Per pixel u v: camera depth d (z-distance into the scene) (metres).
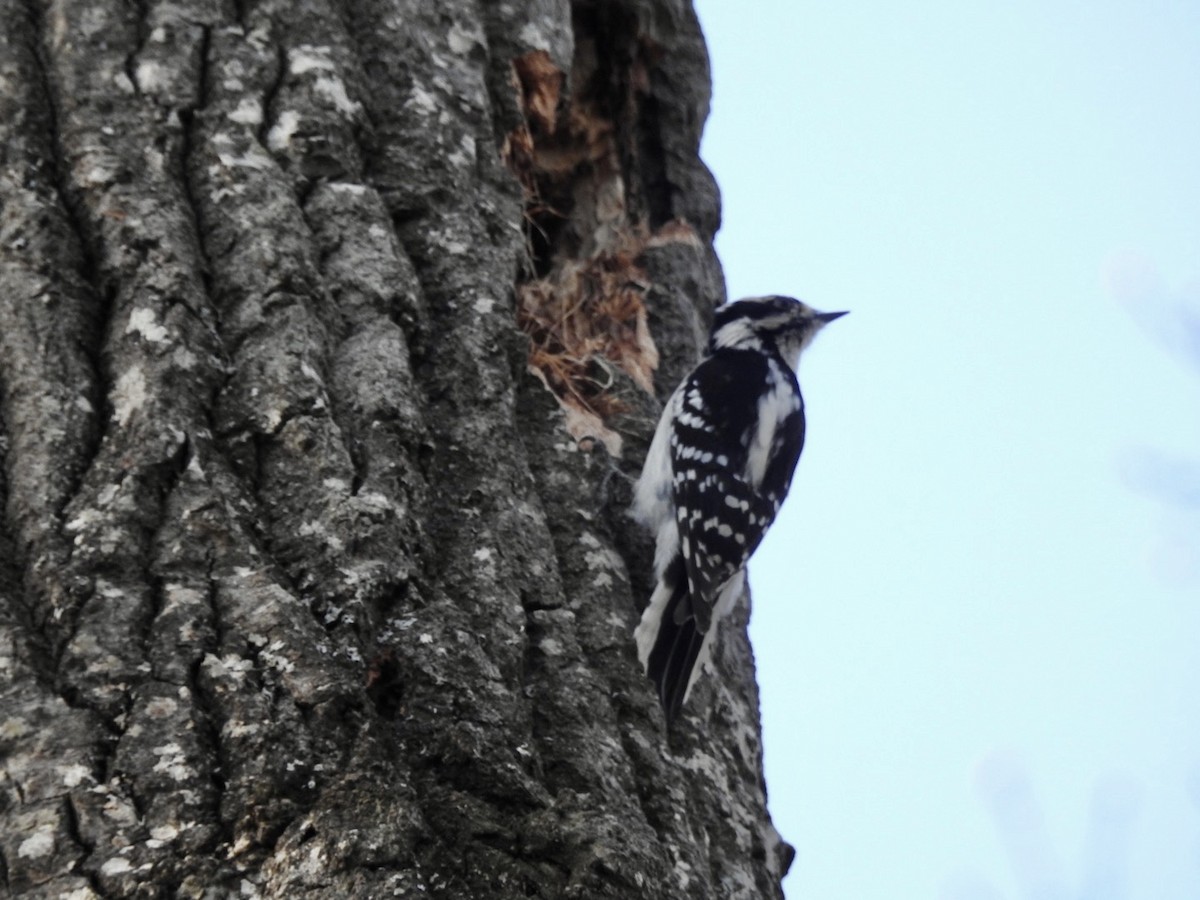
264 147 8.72
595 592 8.63
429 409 8.39
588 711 7.71
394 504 7.51
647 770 8.00
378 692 6.93
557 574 8.19
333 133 8.89
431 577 7.56
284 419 7.55
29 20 8.71
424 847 6.25
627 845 6.68
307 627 6.81
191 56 8.81
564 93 11.25
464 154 9.57
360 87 9.33
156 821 6.17
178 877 6.05
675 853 7.75
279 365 7.74
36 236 7.87
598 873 6.50
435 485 8.06
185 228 8.14
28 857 6.07
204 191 8.38
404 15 9.81
